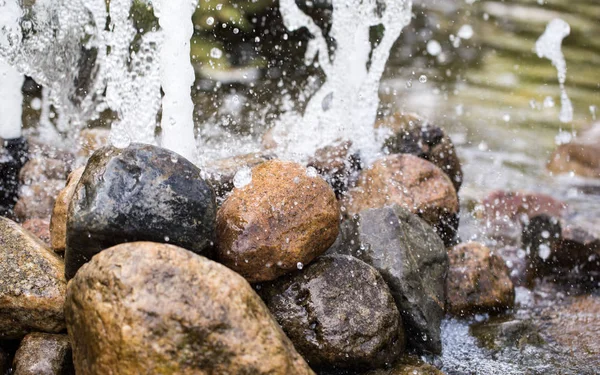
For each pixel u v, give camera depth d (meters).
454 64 3.69
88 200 1.72
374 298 1.80
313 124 2.24
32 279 1.75
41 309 1.74
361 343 1.78
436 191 2.03
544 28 4.40
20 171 2.13
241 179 1.82
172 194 1.73
